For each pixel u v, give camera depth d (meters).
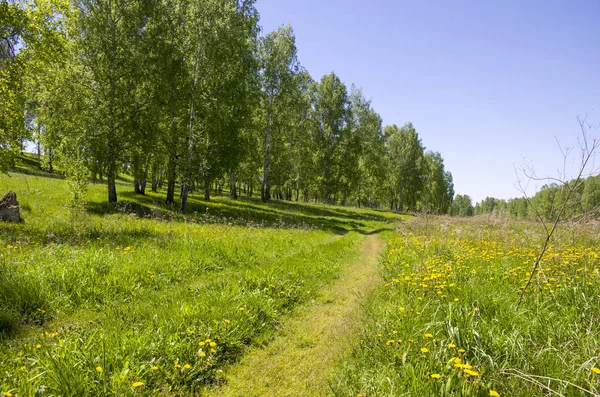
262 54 35.78
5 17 12.72
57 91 19.56
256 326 5.42
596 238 9.17
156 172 31.64
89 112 20.12
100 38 19.77
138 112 21.44
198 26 23.17
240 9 26.80
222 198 35.06
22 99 13.98
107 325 4.70
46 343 3.90
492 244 10.95
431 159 76.75
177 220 18.11
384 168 60.69
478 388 3.10
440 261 7.97
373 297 6.79
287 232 18.02
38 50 14.00
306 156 50.44
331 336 5.22
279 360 4.52
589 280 5.52
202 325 4.76
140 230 11.73
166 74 21.98
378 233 23.83
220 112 23.47
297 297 7.06
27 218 13.77
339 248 13.80
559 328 4.18
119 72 20.23
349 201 79.06
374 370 3.82
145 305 5.50
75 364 3.45
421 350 3.67
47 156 25.06
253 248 11.13
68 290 5.70
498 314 4.71
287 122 41.22
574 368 3.40
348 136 46.59
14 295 5.03
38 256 6.98
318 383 3.93
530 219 19.59
